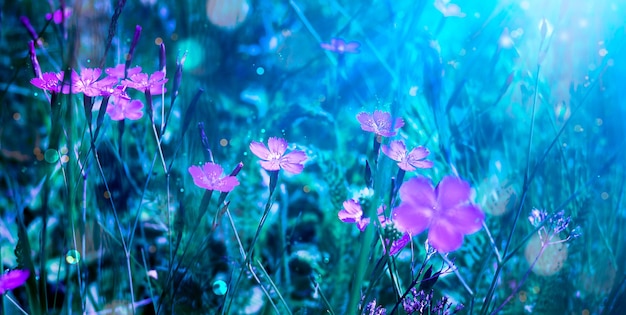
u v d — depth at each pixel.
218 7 0.57
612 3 0.64
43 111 0.58
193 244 0.53
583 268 0.56
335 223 0.56
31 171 0.56
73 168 0.44
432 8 0.65
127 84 0.45
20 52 0.62
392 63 0.64
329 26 0.78
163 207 0.56
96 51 0.47
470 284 0.56
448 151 0.50
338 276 0.55
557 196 0.59
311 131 0.66
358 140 0.66
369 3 0.75
